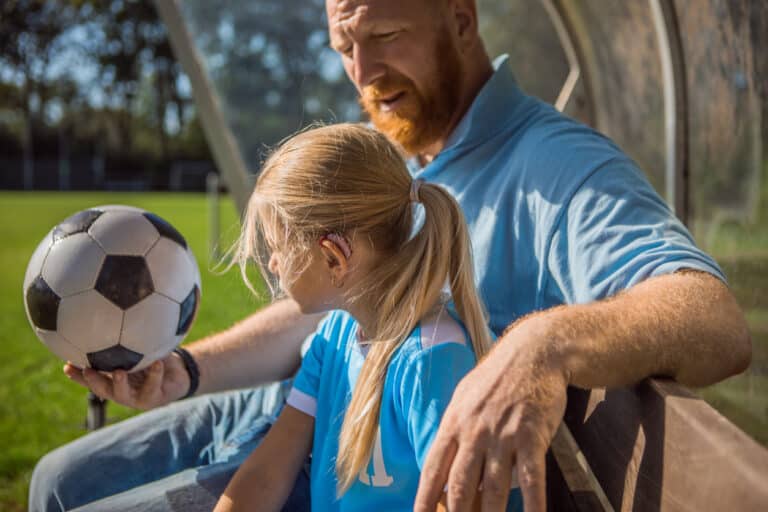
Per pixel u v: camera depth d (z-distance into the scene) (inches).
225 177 200.4
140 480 66.1
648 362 38.7
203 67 192.7
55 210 796.0
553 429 35.2
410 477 47.4
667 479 32.9
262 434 69.6
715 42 75.1
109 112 1514.5
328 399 56.2
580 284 53.5
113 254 59.9
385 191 52.2
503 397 35.6
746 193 74.5
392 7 69.3
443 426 37.0
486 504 34.1
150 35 1503.4
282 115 205.0
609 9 95.5
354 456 48.3
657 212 53.1
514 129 68.5
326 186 50.7
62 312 59.4
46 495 64.1
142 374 66.9
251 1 196.1
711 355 40.6
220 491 60.3
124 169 1491.1
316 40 206.7
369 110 76.9
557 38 120.3
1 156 1473.9
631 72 99.5
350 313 54.0
